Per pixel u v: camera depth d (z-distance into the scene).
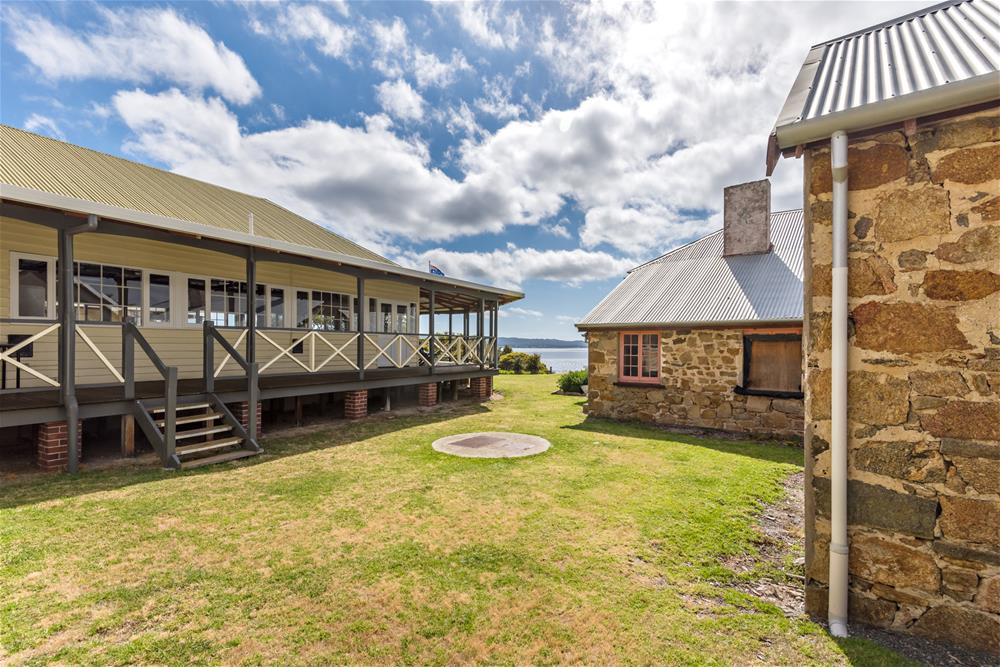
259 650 2.23
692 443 7.22
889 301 2.52
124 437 5.78
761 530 3.85
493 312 13.23
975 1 3.77
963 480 2.34
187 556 3.21
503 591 2.81
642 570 3.12
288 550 3.33
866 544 2.57
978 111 2.31
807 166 2.79
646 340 9.25
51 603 2.60
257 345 9.48
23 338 6.63
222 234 6.42
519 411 10.50
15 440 6.27
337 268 8.55
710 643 2.36
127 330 5.75
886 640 2.42
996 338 2.27
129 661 2.14
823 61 3.58
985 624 2.29
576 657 2.23
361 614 2.55
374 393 12.22
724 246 10.14
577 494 4.63
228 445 6.15
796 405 7.60
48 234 6.91
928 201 2.43
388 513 4.07
